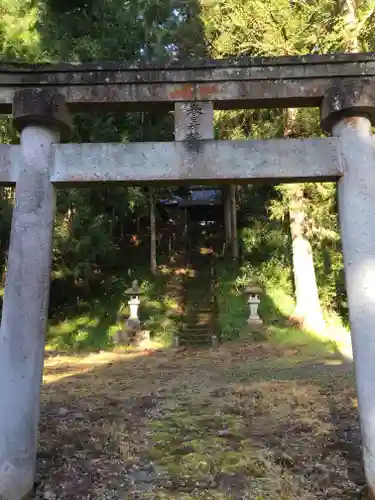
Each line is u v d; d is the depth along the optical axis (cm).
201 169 398
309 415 595
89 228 1543
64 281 1664
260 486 402
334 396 685
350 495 376
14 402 368
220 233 2561
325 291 1659
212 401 686
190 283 1959
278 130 1485
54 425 561
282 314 1572
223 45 1409
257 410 621
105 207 1800
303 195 1554
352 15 1287
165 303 1753
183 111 412
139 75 412
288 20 1267
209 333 1528
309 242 1564
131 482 415
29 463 370
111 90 415
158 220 2602
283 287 1728
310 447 483
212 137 409
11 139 1237
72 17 1322
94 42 1282
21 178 401
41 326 386
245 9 1315
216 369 1017
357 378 376
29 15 1180
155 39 1578
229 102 418
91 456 469
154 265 1962
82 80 413
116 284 1798
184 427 564
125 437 525
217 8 1436
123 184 412
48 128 410
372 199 388
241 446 496
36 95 398
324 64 409
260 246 1944
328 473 414
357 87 392
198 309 1736
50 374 978
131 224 2536
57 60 1148
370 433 362
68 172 401
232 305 1658
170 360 1185
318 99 416
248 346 1322
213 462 454
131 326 1456
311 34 1249
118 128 1616
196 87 414
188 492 394
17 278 385
